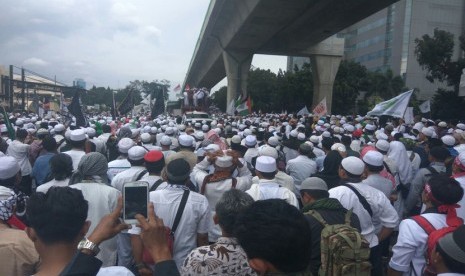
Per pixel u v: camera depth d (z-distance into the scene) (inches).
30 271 113.6
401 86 2598.4
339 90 2095.2
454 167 193.0
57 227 83.0
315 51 1844.2
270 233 71.2
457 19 3093.0
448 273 91.5
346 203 173.6
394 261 144.0
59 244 84.4
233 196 121.0
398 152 286.8
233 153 204.7
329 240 119.2
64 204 84.6
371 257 182.7
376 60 3425.2
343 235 118.2
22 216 142.4
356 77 2209.6
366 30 3580.2
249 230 73.6
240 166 219.5
